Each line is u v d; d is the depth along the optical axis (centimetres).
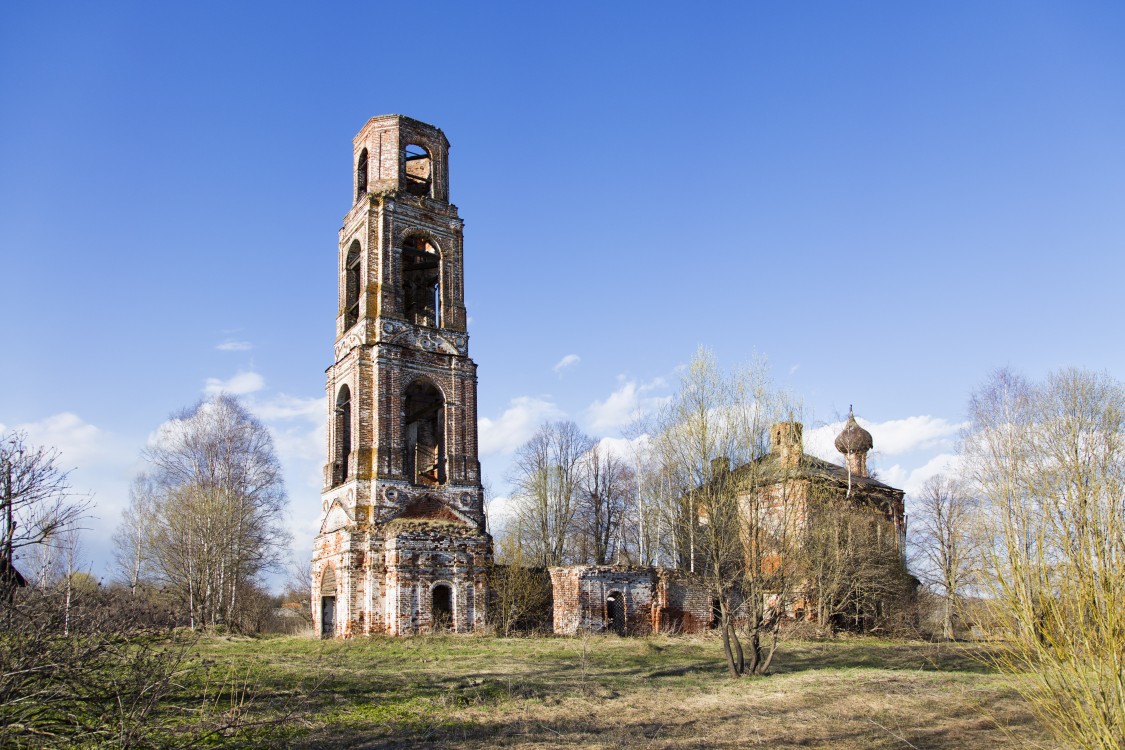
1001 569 1233
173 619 1520
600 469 7494
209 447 5378
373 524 4269
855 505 5300
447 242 4947
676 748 1814
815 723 2086
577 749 1788
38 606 1193
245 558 5506
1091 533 1141
